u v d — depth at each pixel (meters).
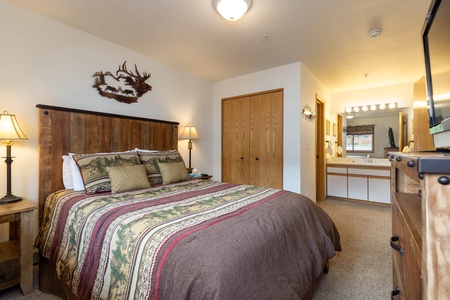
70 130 2.18
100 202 1.53
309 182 3.56
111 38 2.53
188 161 3.63
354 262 2.03
